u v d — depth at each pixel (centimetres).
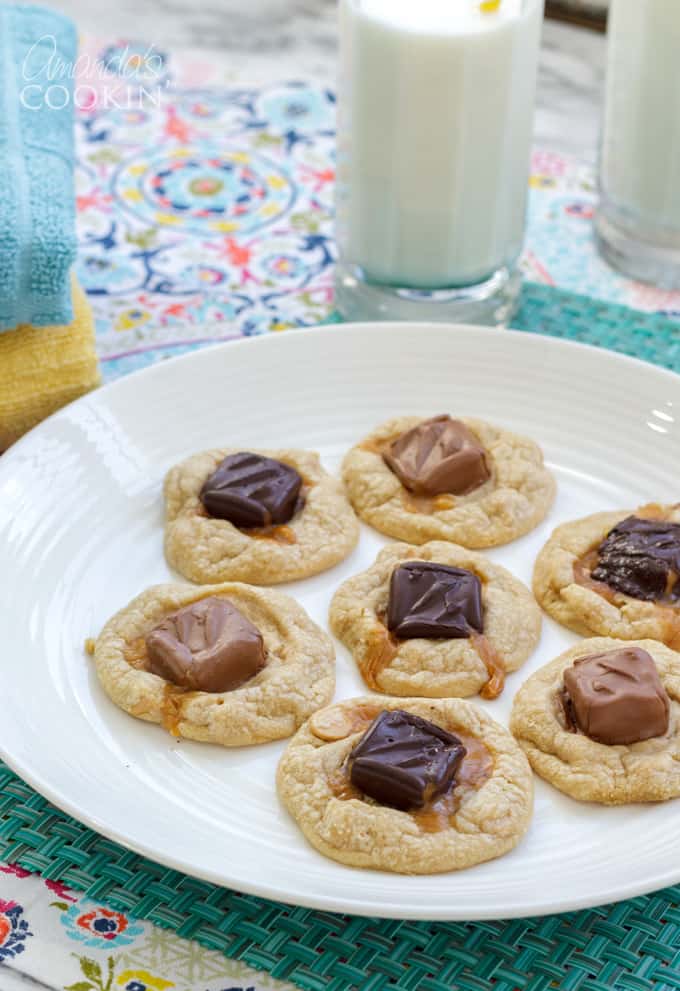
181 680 60
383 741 58
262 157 85
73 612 63
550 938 56
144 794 58
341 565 65
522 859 57
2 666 61
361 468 67
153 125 87
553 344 70
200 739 60
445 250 73
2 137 69
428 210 72
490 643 62
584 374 70
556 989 55
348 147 72
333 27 97
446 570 63
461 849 56
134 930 56
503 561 66
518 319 75
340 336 71
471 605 62
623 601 63
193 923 56
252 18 98
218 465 67
